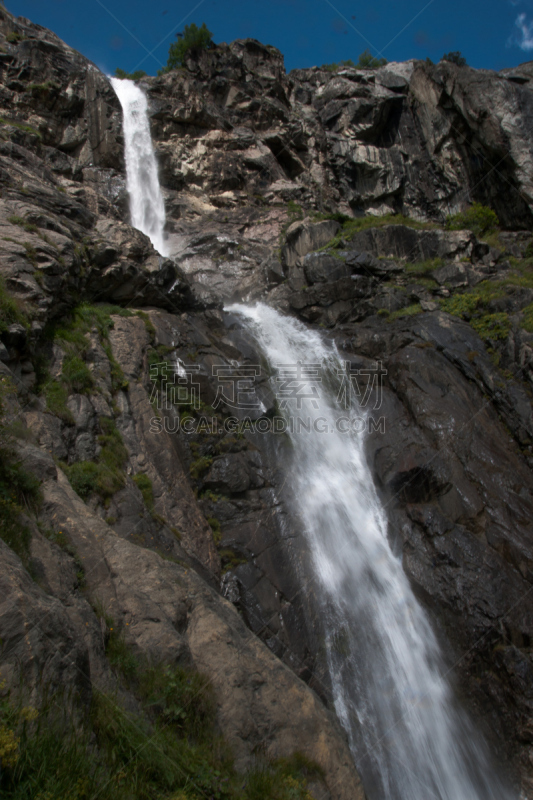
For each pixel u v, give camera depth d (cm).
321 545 1107
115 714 484
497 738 899
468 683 962
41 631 435
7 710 374
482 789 864
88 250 1264
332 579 1059
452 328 1612
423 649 1016
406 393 1430
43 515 650
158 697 555
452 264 1859
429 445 1301
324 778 604
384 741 876
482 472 1237
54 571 572
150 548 856
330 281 1822
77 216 1380
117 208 1991
